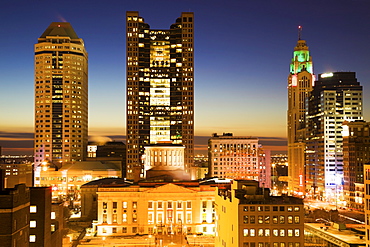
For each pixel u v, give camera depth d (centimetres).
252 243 16138
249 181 18725
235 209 16612
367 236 16738
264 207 16212
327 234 18338
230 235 17512
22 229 11769
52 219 16300
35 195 13750
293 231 16200
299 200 16812
